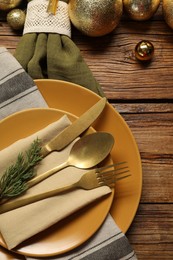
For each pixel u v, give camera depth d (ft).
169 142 2.76
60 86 2.56
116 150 2.54
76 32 2.84
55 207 2.35
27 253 2.33
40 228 2.32
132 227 2.64
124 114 2.78
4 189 2.32
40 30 2.68
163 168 2.73
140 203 2.68
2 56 2.55
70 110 2.57
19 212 2.33
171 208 2.68
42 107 2.53
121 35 2.86
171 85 2.82
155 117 2.79
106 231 2.44
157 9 2.83
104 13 2.59
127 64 2.83
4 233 2.30
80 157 2.43
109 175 2.42
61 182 2.39
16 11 2.71
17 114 2.48
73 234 2.38
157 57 2.85
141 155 2.74
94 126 2.55
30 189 2.37
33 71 2.64
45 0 2.70
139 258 2.61
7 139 2.47
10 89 2.53
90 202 2.37
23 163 2.39
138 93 2.81
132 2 2.69
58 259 2.39
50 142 2.43
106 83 2.81
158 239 2.64
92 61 2.82
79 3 2.59
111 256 2.43
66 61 2.67
